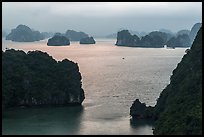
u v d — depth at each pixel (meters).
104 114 126.56
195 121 78.56
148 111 120.31
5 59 148.50
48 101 145.38
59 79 147.62
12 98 141.12
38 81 146.25
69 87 145.88
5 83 140.12
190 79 101.75
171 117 90.19
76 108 137.75
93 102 145.00
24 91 143.50
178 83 112.25
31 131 107.06
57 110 135.38
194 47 114.56
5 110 136.00
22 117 124.38
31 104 144.12
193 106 87.56
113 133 104.56
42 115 127.38
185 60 117.88
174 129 82.19
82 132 105.94
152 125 112.81
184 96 96.12
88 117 123.44
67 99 145.38
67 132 105.81
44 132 106.06
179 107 92.81
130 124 114.06
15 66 147.75
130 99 148.00
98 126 112.19
